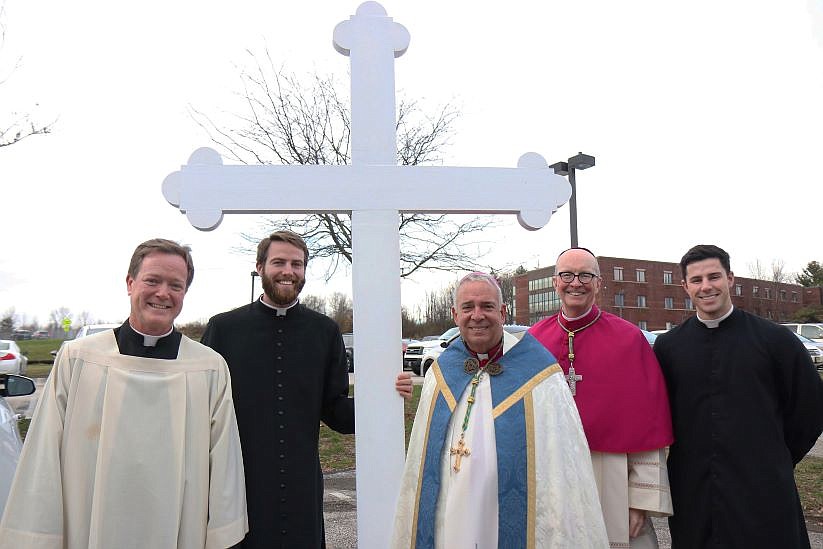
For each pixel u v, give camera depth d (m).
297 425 2.97
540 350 2.64
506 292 30.84
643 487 2.80
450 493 2.46
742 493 2.67
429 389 2.71
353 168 3.24
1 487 2.56
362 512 3.08
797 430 2.86
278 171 3.20
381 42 3.37
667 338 3.07
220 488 2.45
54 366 2.43
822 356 20.12
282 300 3.04
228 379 2.63
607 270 40.06
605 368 2.94
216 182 3.17
